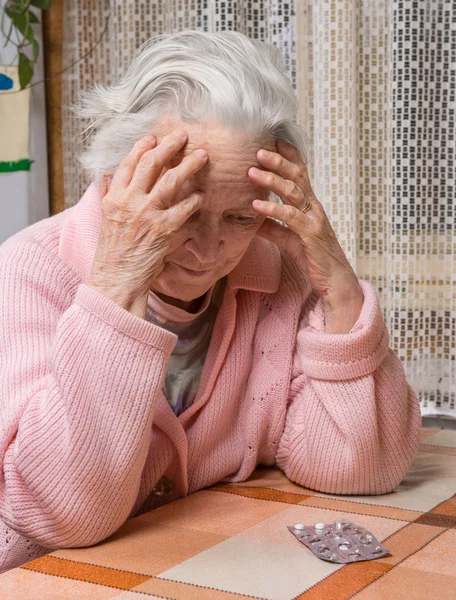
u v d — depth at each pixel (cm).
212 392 111
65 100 227
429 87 183
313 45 195
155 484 107
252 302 116
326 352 106
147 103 93
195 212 93
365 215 195
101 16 223
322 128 190
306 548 87
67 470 88
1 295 101
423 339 189
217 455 112
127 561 84
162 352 90
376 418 107
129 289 91
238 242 98
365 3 189
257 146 92
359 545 86
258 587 77
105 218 91
